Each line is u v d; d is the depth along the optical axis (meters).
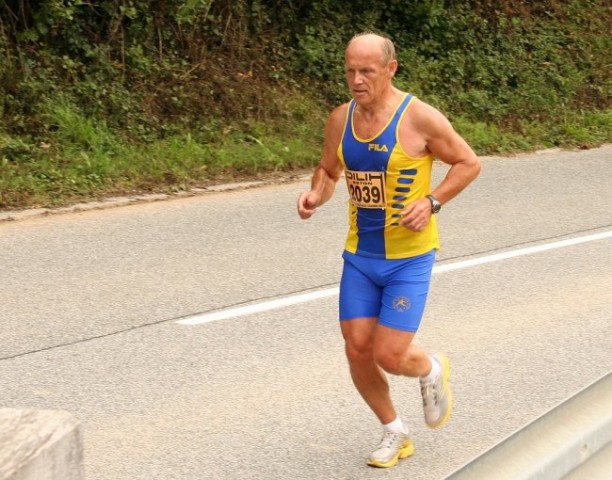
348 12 35.19
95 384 12.61
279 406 12.08
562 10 41.97
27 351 13.64
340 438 11.23
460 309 15.92
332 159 10.09
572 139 33.12
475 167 9.66
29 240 19.17
